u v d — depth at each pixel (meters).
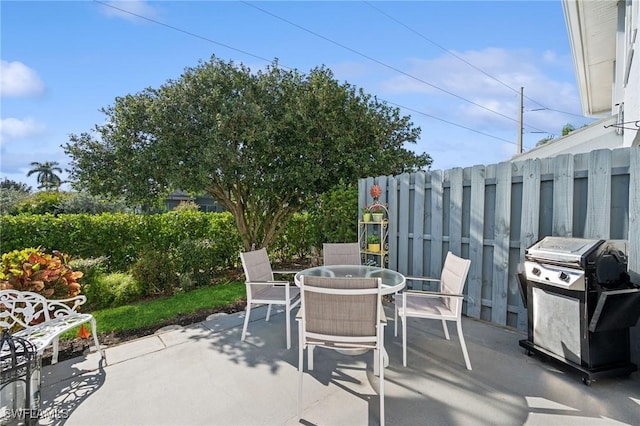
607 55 6.48
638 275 2.51
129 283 4.89
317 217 6.12
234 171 6.09
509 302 3.53
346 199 5.58
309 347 2.67
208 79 5.72
